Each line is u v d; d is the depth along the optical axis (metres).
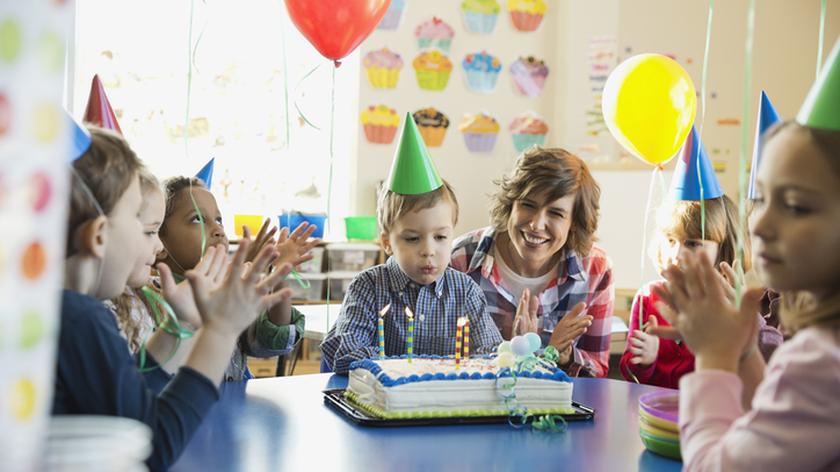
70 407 0.95
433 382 1.29
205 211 1.79
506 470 1.05
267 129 3.90
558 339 1.81
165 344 1.25
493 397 1.31
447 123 4.30
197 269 1.29
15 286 0.57
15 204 0.57
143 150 3.79
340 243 3.95
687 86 1.93
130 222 1.08
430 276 1.84
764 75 4.26
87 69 3.73
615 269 4.01
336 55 1.90
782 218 0.83
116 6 3.75
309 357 3.80
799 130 0.83
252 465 1.04
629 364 1.93
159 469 0.98
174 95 3.80
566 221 1.95
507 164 4.39
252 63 3.87
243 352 1.85
